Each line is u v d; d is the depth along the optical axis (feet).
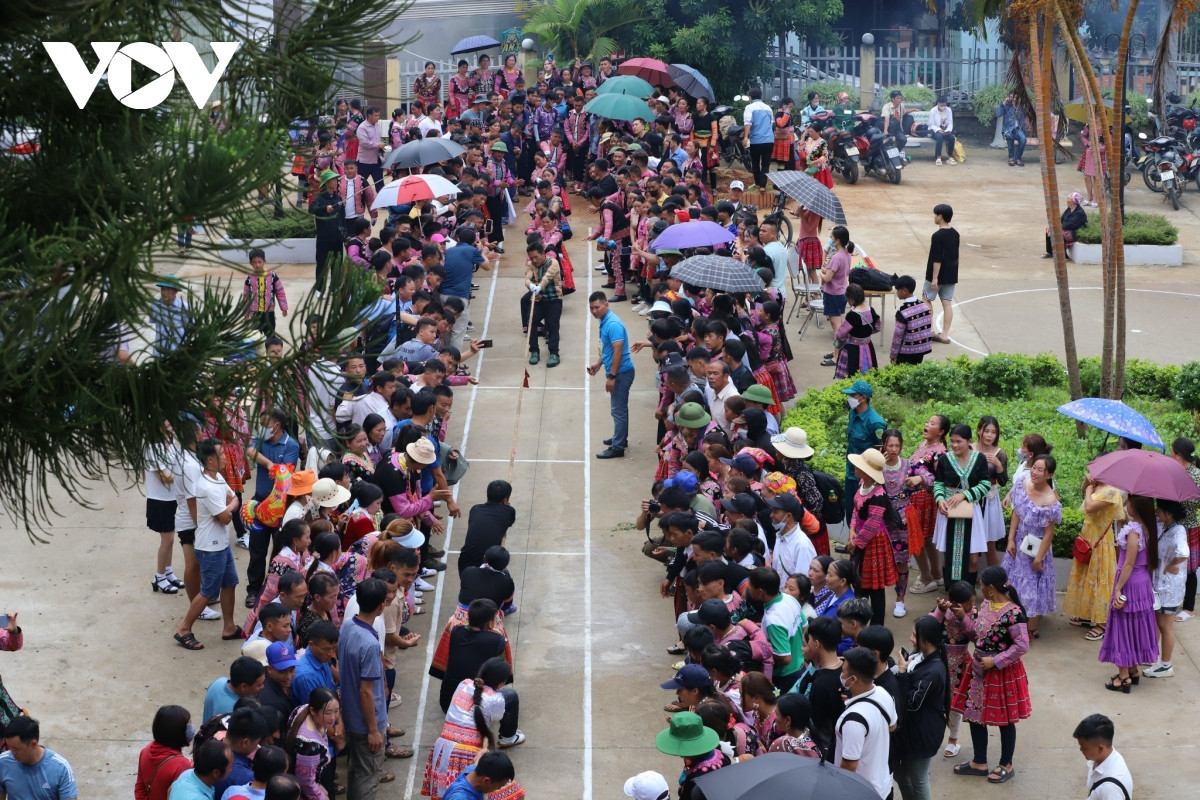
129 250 19.30
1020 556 45.06
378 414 47.70
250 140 19.94
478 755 33.94
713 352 55.16
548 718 41.09
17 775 31.35
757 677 33.19
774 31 125.08
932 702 33.96
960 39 138.00
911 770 34.42
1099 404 47.19
